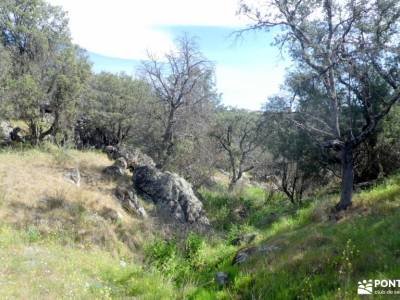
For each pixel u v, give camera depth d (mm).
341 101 18312
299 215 16234
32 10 35531
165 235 17547
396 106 17047
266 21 14281
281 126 19016
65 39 34688
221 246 15031
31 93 25312
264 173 30234
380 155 19141
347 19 13430
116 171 23641
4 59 25141
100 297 8227
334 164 20984
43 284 8289
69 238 14477
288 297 6879
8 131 28047
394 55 13984
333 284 6785
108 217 17234
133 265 12828
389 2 12820
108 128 36062
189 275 10984
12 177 18516
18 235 13227
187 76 28281
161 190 22016
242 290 7832
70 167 22719
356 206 13453
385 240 8156
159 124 30234
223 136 34781
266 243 11703
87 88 30594
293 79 16703
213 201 27625
